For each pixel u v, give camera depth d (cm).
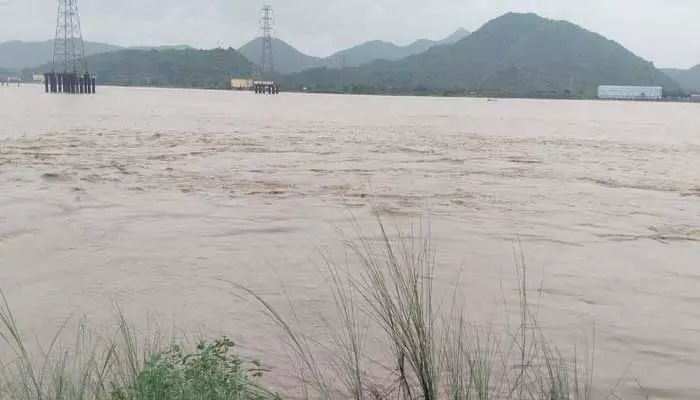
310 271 812
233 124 3900
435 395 413
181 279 782
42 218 1092
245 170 1770
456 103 12200
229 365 452
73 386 411
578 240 1026
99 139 2550
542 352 565
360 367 513
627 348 594
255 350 569
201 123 3900
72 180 1487
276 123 4141
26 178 1484
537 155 2366
